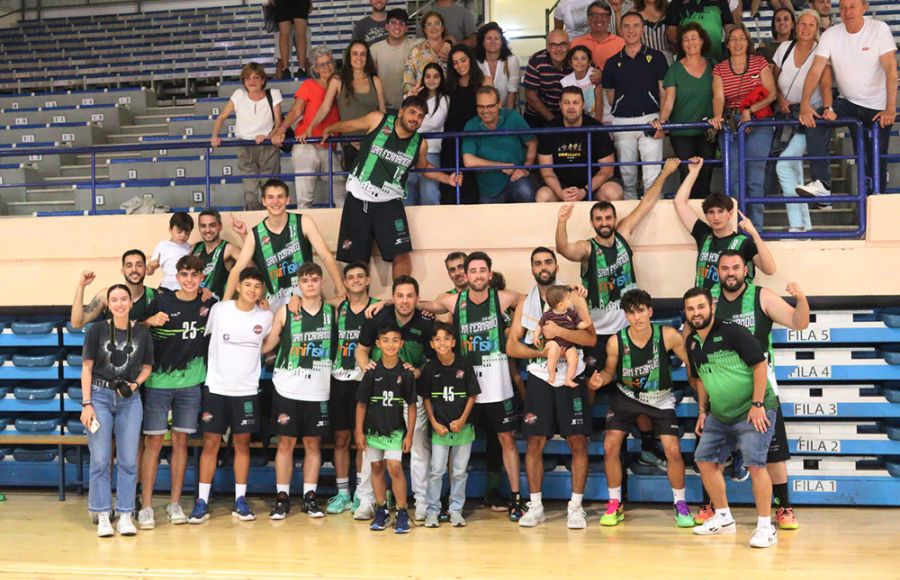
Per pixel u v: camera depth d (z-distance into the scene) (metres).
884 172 7.24
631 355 6.36
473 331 6.59
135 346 6.39
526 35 13.93
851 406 6.80
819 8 9.07
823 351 6.87
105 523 6.32
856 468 6.81
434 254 7.21
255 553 5.83
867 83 7.16
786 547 5.84
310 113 8.01
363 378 6.46
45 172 11.52
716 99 7.40
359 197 6.98
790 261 6.80
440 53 8.44
